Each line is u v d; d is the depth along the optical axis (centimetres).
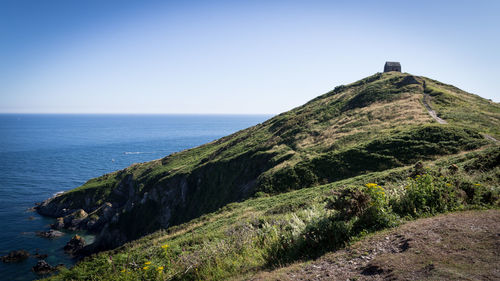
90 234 5888
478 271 418
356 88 7606
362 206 737
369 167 3366
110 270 853
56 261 4453
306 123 6272
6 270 3991
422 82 6575
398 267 476
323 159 3859
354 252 591
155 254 970
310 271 549
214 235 1384
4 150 17262
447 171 1677
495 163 1667
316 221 730
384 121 4762
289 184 3697
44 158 14438
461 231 577
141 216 6028
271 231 862
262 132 7319
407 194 841
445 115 4456
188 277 735
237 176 5250
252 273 632
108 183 7600
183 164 7475
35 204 7394
